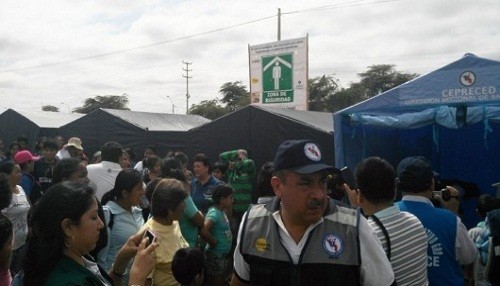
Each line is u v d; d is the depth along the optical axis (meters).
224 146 9.88
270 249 1.86
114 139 13.07
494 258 3.54
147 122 13.75
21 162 6.49
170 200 3.17
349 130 6.88
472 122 5.61
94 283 1.79
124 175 3.48
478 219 6.95
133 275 2.10
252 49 16.44
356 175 2.56
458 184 7.03
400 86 6.18
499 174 7.39
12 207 4.43
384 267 1.78
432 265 2.63
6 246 2.13
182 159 7.04
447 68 5.78
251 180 8.14
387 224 2.35
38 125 16.08
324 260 1.76
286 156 1.83
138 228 3.55
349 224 1.81
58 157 8.87
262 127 9.26
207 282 5.27
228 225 5.44
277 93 15.79
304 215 1.81
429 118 5.87
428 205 2.79
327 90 43.47
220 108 48.44
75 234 1.78
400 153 7.93
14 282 1.91
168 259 3.09
